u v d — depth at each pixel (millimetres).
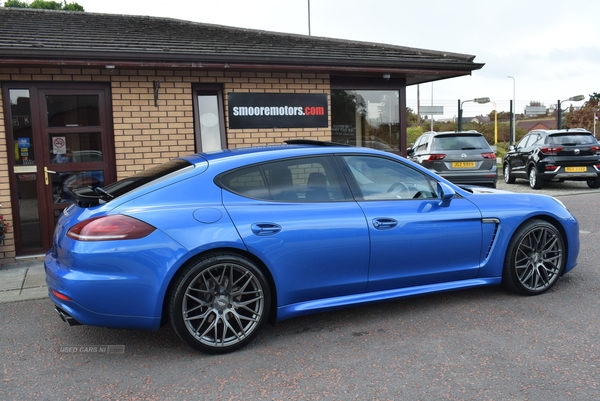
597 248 6035
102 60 6000
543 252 4262
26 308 4359
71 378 2959
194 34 8234
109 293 3025
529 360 3004
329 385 2770
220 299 3232
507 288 4289
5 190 5992
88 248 3018
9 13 8516
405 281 3830
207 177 3396
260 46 7559
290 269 3418
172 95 6777
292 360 3129
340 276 3588
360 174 3824
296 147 3789
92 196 3277
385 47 9141
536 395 2578
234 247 3230
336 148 3832
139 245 3053
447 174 11141
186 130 6863
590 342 3248
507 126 43156
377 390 2689
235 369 3025
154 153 6734
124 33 7523
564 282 4641
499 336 3395
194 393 2729
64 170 6387
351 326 3691
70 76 6273
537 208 4246
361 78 7980
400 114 8320
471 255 4035
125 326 3111
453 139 11430
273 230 3346
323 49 7957
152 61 6215
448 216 3908
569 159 12930
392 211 3746
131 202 3215
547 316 3752
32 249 6277
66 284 3031
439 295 4359
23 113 6156
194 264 3158
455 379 2787
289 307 3471
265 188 3502
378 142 8266
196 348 3199
